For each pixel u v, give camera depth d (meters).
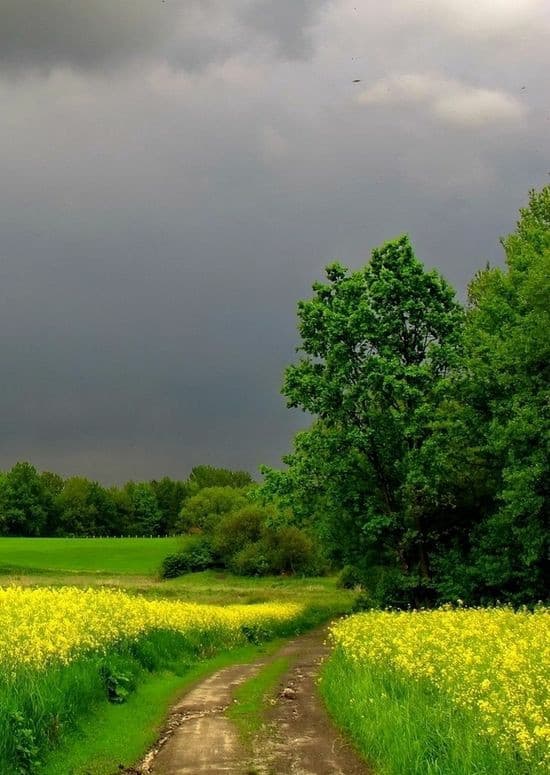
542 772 8.76
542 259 32.59
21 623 18.19
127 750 12.10
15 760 10.44
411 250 41.09
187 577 89.50
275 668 23.45
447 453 37.03
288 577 88.19
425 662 14.57
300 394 40.47
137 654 20.53
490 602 36.16
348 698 14.52
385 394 39.44
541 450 31.83
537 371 33.75
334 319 39.34
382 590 39.88
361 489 40.81
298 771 10.95
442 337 40.47
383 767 10.71
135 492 189.38
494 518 35.41
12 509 167.50
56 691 12.95
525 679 11.74
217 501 124.44
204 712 15.59
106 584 63.81
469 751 9.62
